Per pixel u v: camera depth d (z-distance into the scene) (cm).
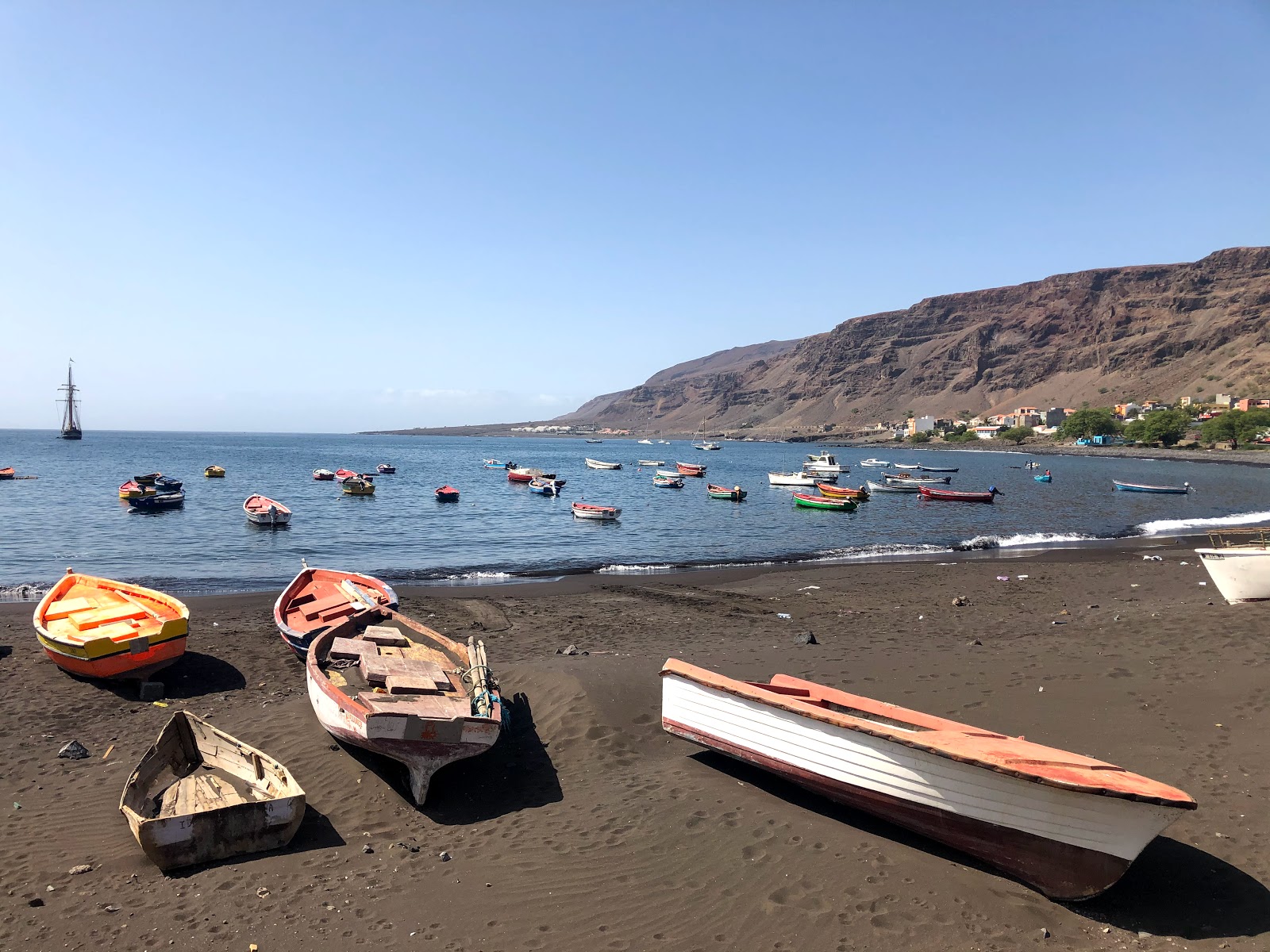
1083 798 643
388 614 1344
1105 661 1298
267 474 8219
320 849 772
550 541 3503
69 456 11400
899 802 758
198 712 1166
